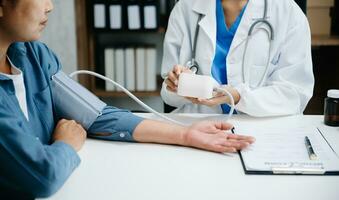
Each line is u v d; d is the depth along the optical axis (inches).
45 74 42.2
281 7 60.5
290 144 39.3
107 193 30.2
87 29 95.0
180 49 63.6
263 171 33.4
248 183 31.7
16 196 31.5
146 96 98.4
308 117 49.9
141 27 92.1
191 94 44.2
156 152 38.4
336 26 93.7
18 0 32.2
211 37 60.8
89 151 38.8
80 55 93.4
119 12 91.2
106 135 41.9
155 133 40.5
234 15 61.3
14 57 38.4
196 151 38.5
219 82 61.1
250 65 59.9
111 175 33.3
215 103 50.8
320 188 30.9
